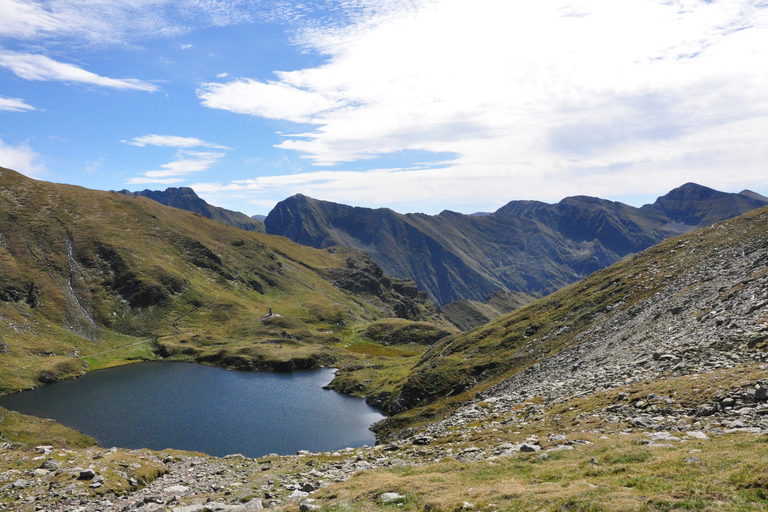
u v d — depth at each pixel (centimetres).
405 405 10944
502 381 8488
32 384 16138
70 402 14325
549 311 11694
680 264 9375
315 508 2148
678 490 1567
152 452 4706
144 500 2950
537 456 2516
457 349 12562
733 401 2612
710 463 1748
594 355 6638
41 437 8725
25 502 2866
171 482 3562
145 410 13538
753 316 4103
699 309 5575
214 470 3956
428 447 3878
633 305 8219
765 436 1956
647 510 1469
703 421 2525
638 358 4806
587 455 2311
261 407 13888
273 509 2316
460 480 2273
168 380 17525
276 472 3584
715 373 3241
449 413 8475
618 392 3616
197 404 14238
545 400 4672
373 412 13188
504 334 11894
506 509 1714
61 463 3719
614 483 1775
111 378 17688
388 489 2284
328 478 3064
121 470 3600
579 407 3700
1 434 8312
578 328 9175
